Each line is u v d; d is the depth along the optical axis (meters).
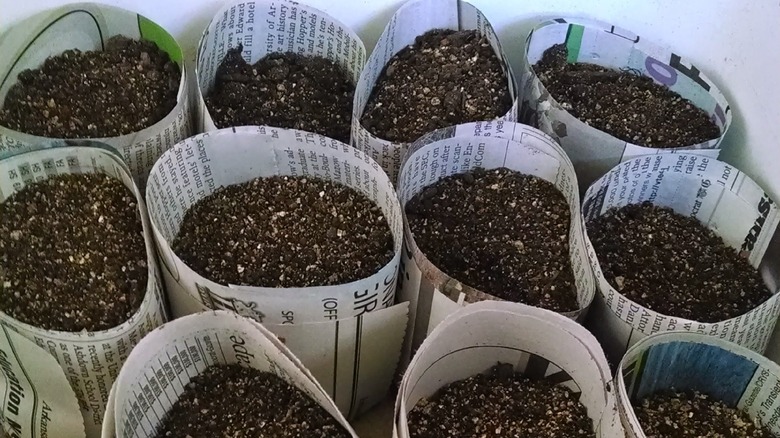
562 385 1.07
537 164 1.23
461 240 1.16
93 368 0.97
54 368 0.96
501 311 0.98
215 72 1.29
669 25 1.29
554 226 1.19
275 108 1.27
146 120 1.18
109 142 1.09
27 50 1.18
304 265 1.08
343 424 0.93
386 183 1.09
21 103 1.16
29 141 1.08
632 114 1.29
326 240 1.11
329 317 0.98
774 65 1.12
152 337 0.90
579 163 1.27
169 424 0.99
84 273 1.03
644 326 1.02
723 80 1.25
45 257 1.04
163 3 1.23
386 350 1.09
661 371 1.02
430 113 1.25
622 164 1.16
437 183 1.24
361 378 1.11
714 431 1.01
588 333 0.95
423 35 1.38
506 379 1.08
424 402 1.05
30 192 1.11
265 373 1.04
